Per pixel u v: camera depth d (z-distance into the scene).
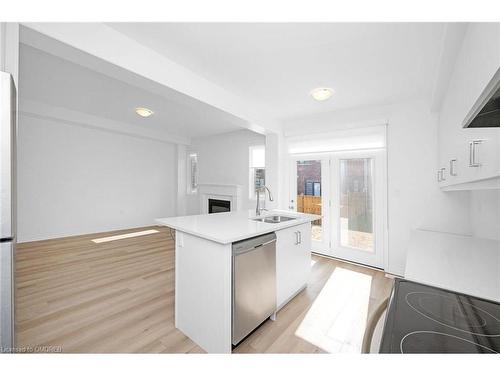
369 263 3.56
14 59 1.24
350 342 1.86
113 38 1.80
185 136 6.66
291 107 3.59
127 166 5.88
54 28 1.49
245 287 1.78
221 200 6.12
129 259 3.66
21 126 4.32
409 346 0.78
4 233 0.87
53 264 3.41
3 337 0.88
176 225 2.03
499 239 2.10
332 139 3.86
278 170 4.28
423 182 3.08
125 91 3.38
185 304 1.93
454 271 1.47
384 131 3.36
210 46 2.01
